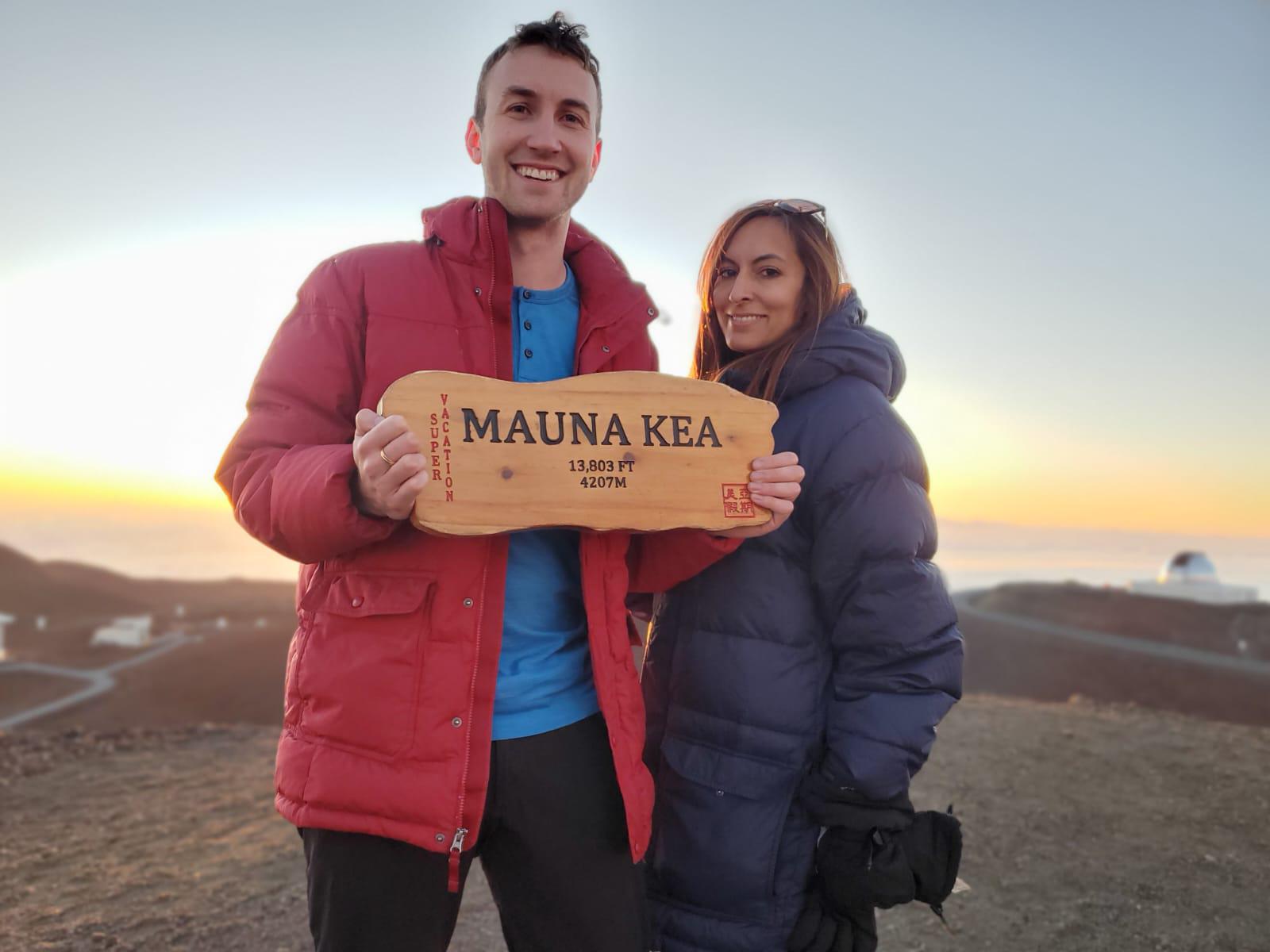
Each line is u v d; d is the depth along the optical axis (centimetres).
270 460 162
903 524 195
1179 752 527
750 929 204
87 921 339
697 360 247
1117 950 303
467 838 162
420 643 163
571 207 188
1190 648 4503
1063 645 4572
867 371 209
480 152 198
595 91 187
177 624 7919
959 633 199
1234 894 340
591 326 191
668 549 197
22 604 10344
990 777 485
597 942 176
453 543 167
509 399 167
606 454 172
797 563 208
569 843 175
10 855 414
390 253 182
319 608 171
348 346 176
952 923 324
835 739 198
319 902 165
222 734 684
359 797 159
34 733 662
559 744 176
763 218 219
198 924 336
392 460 143
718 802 205
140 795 516
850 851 196
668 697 221
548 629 182
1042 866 369
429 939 164
